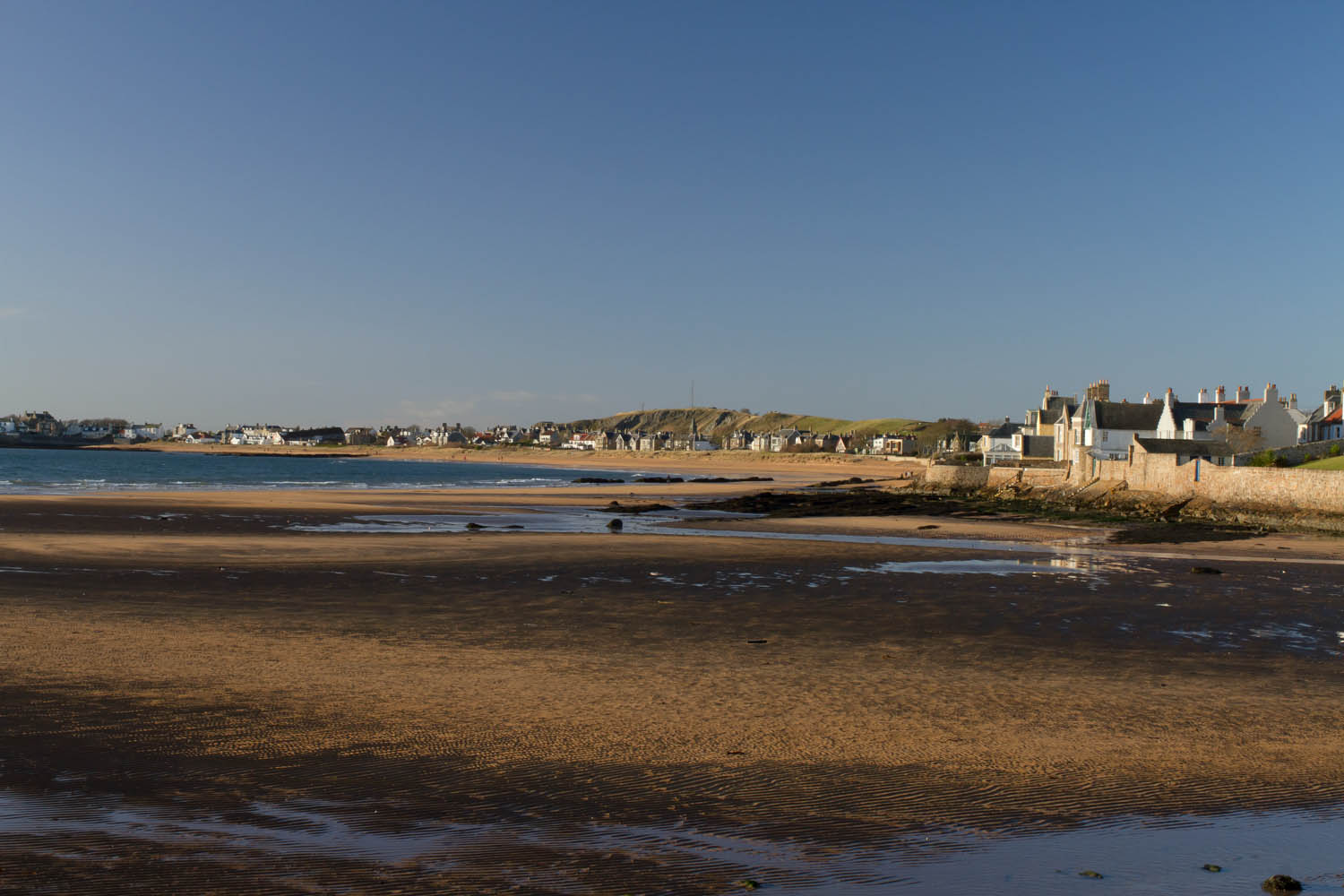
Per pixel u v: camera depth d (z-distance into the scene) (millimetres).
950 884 7707
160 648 16484
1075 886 7750
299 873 7414
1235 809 9648
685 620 21344
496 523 49844
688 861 7969
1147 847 8633
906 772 10570
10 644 16266
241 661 15609
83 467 144875
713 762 10797
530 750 11047
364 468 178125
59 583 24359
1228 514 53750
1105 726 12805
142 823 8352
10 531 37750
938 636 19766
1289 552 38094
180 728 11469
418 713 12570
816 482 124562
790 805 9461
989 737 12141
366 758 10555
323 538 38531
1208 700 14477
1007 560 34062
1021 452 114062
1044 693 14789
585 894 7230
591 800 9414
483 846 8141
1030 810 9484
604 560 32375
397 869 7566
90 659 15273
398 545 36406
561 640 18703
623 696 13945
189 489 82375
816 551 36312
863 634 19891
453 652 17109
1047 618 22000
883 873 7887
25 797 8875
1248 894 7684
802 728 12352
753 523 52344
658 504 70375
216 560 30344
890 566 31719
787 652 17859
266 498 66312
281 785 9562
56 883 6977
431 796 9398
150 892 6930
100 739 10898
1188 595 25750
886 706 13727
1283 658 17938
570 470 180875
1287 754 11656
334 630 19094
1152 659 17625
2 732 11023
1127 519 56156
